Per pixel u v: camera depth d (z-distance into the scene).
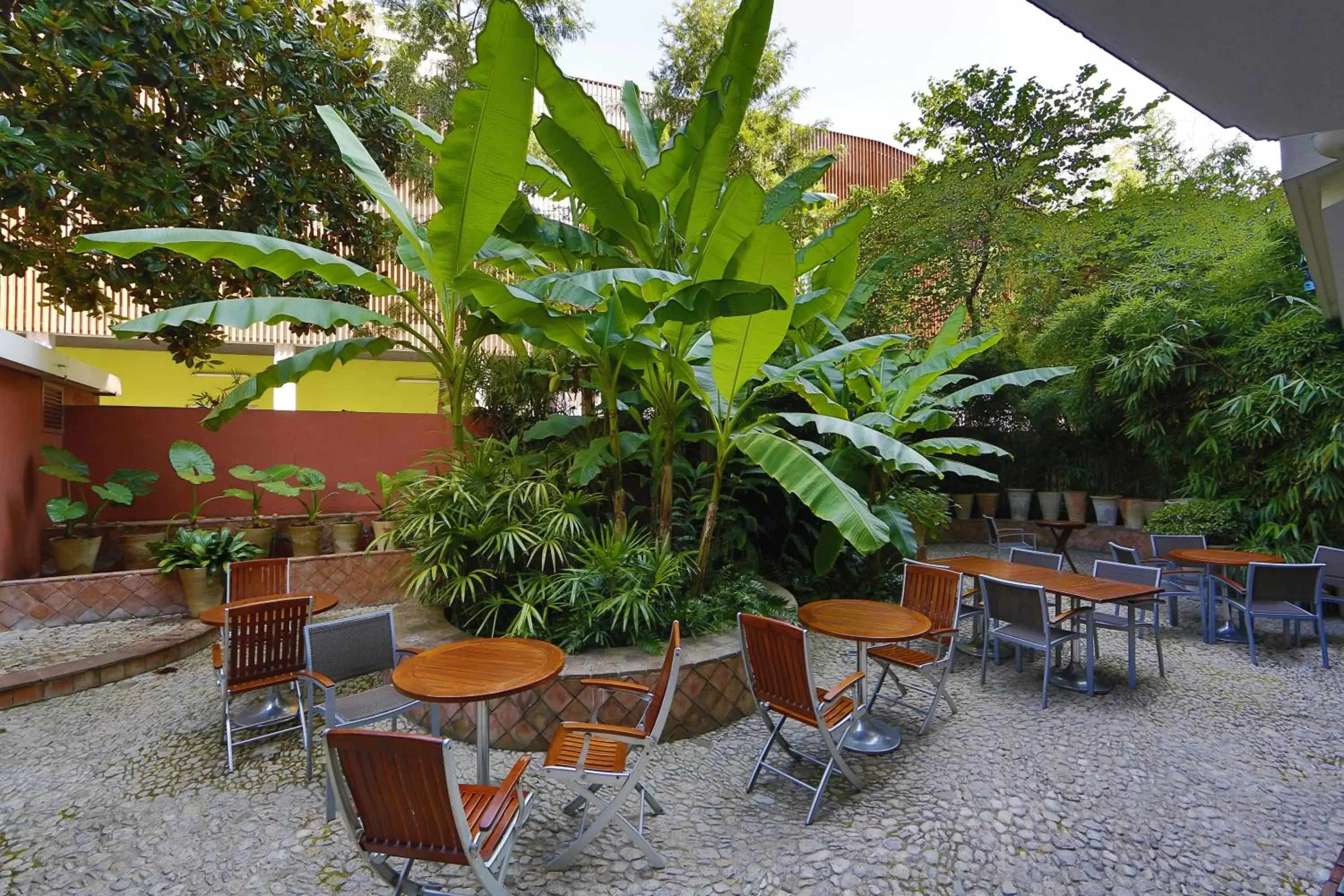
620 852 2.53
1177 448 7.62
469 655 2.80
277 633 3.27
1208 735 3.52
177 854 2.52
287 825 2.71
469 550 4.27
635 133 4.93
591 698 3.36
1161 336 7.11
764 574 6.61
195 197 5.94
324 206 6.54
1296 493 6.04
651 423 4.98
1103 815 2.75
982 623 5.12
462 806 1.96
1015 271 10.70
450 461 5.15
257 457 7.03
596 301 3.39
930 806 2.82
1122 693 4.17
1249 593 4.74
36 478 5.87
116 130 5.06
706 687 3.62
